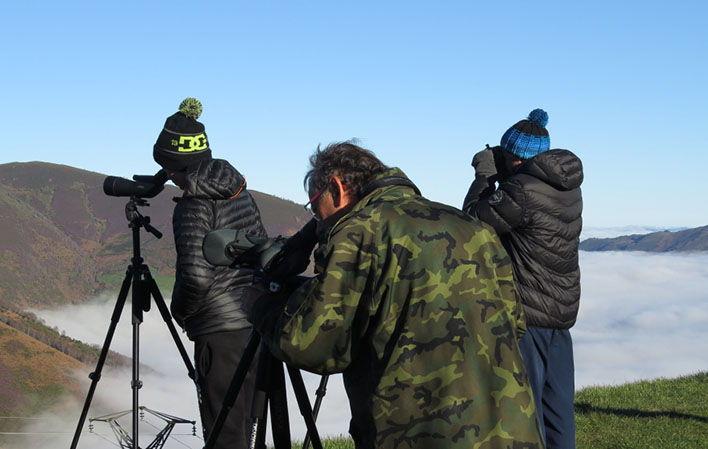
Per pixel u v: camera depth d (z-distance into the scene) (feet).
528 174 15.14
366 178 9.84
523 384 8.70
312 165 10.14
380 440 8.68
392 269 8.84
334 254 9.00
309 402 11.21
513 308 9.39
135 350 17.20
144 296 17.22
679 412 31.83
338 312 8.93
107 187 17.06
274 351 9.48
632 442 27.04
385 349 8.84
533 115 16.19
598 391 37.73
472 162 16.90
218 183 15.56
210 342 15.80
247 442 15.88
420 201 9.49
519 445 8.34
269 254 10.31
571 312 15.56
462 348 8.59
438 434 8.35
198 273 15.28
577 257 15.74
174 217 15.81
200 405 16.30
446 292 8.75
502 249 9.46
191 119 16.53
